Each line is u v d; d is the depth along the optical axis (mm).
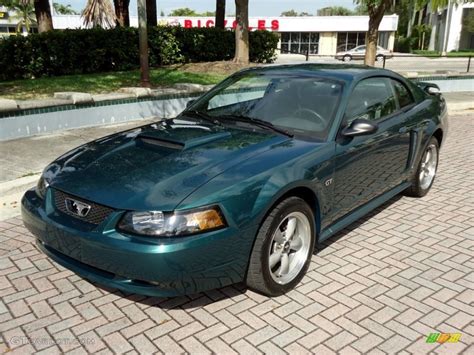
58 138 7602
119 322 3070
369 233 4520
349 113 3979
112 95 8875
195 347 2822
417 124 4895
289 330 2990
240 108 4270
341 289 3488
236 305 3268
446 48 53500
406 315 3164
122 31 14695
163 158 3344
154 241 2738
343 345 2848
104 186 3057
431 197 5531
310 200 3619
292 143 3609
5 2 47562
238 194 2947
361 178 4094
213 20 50844
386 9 15039
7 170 5891
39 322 3068
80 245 2951
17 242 4242
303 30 52688
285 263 3402
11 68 12367
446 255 4059
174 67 15961
